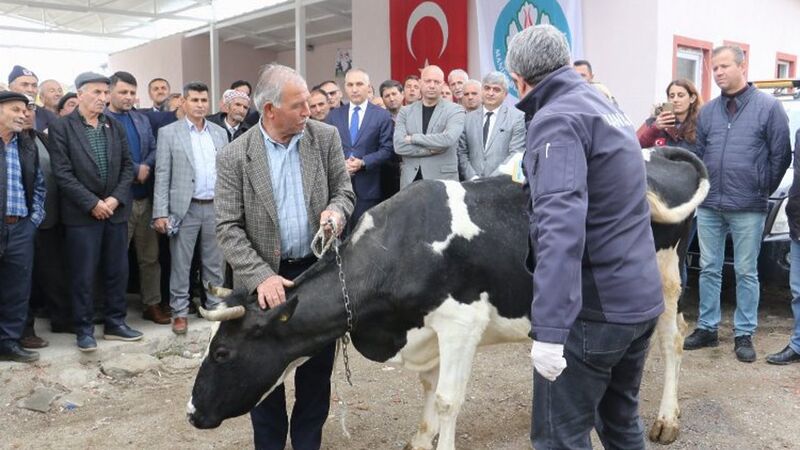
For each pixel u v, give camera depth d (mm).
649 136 5805
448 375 3146
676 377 3959
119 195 5105
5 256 4723
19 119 4633
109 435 4059
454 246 3098
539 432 2521
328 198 3348
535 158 2301
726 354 5254
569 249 2178
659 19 8164
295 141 3217
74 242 4996
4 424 4207
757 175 5008
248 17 15383
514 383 4734
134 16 16172
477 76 9797
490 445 3857
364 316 3119
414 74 10625
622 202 2361
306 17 15242
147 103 20578
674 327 3934
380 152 6199
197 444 3936
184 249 5512
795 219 4922
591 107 2332
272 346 3051
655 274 2441
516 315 3246
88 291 5074
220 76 19109
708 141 5227
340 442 3906
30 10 16984
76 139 4941
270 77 2988
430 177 5977
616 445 2758
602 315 2371
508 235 3152
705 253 5328
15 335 4863
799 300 4973
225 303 3051
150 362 5070
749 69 10508
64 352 5039
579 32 8562
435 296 3105
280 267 3316
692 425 4066
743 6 10125
